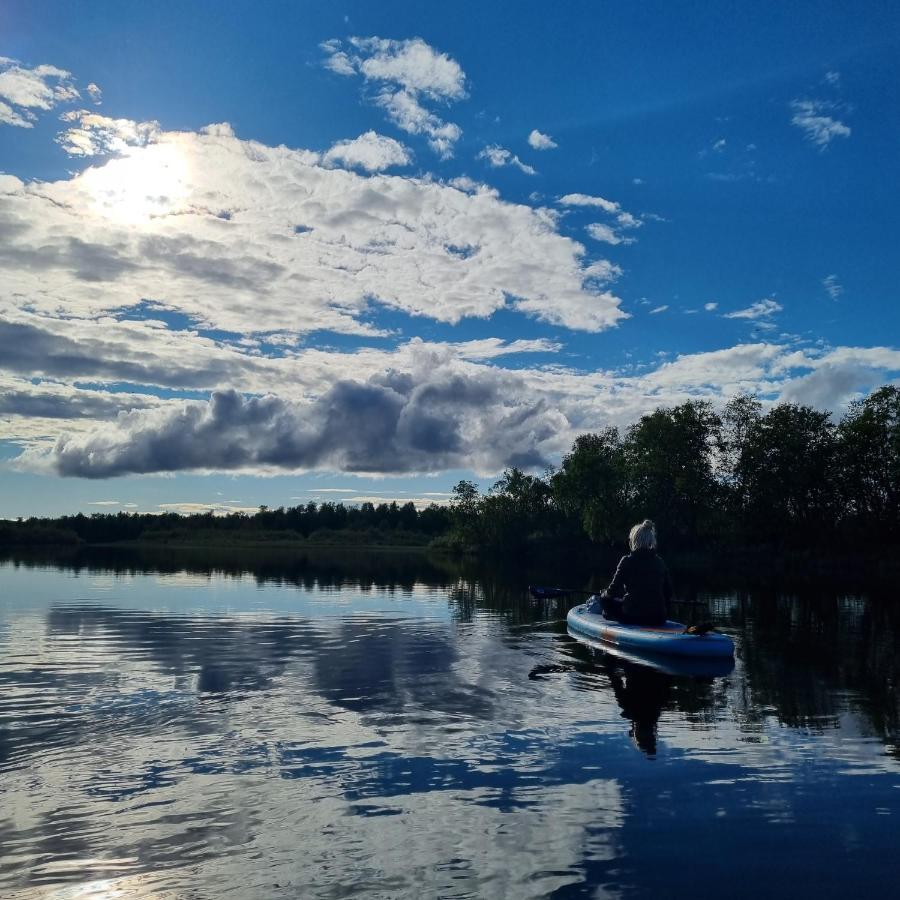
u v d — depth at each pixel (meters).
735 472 58.94
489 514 81.25
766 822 4.44
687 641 10.39
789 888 3.66
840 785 5.07
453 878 3.74
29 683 8.30
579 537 77.19
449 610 17.06
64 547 87.62
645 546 12.49
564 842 4.15
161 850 4.02
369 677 8.79
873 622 15.04
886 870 3.85
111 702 7.38
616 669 9.45
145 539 112.75
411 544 118.44
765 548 58.03
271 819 4.43
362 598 20.17
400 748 5.86
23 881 3.68
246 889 3.62
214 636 12.18
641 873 3.81
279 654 10.44
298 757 5.61
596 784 5.07
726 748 5.92
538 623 14.50
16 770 5.27
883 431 52.62
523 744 6.00
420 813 4.54
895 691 8.12
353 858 3.94
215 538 117.31
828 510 56.12
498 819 4.46
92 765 5.38
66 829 4.27
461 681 8.60
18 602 17.88
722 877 3.77
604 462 64.75
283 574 32.03
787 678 8.94
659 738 6.19
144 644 11.25
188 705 7.26
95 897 3.54
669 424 60.50
